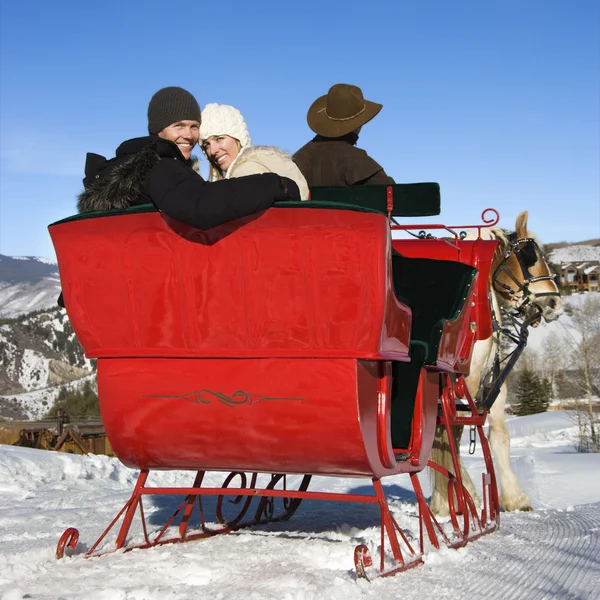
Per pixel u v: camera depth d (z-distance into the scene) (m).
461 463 6.55
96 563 3.81
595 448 25.62
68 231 3.78
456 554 4.13
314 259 3.44
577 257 153.12
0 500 8.24
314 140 5.84
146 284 3.69
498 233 7.12
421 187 4.77
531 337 63.78
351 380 3.48
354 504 7.14
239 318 3.57
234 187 3.36
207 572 3.65
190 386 3.69
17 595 3.17
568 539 4.77
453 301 4.76
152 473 10.97
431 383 4.43
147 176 3.64
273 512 6.05
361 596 3.25
